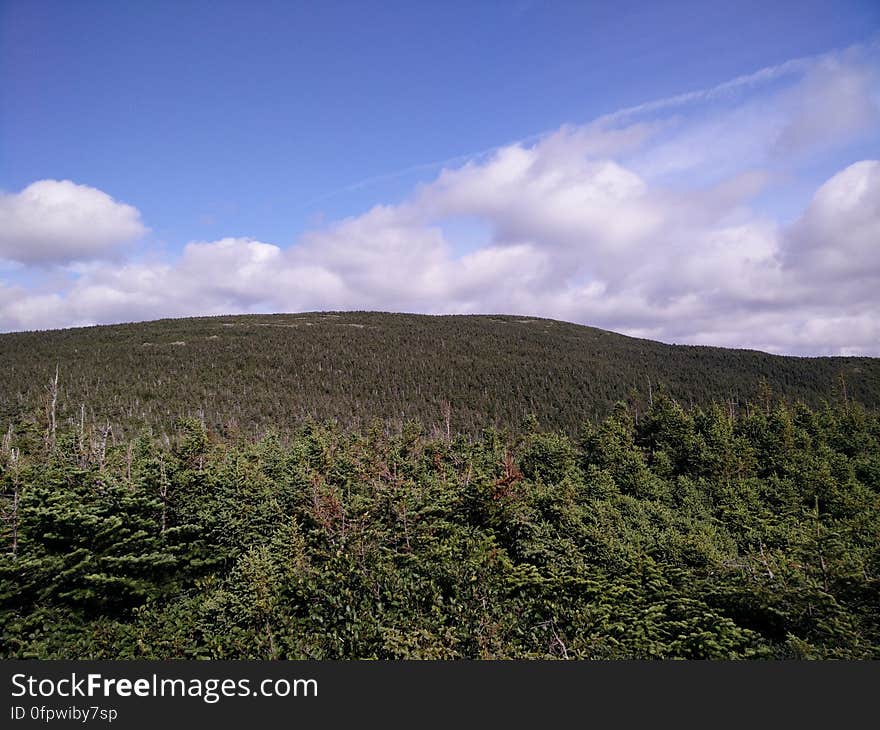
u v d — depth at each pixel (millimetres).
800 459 29953
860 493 24844
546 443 29219
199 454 18031
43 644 10461
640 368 163000
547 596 11625
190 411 85500
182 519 14734
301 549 13430
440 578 12312
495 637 9992
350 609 10992
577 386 139625
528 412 114625
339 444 30141
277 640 10633
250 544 15078
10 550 11609
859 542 18016
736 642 10062
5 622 10750
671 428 34156
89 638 10992
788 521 20422
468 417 110312
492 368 159875
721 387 131875
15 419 42062
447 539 14234
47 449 22656
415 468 22828
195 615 12133
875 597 11406
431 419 103438
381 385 139375
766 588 11914
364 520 14258
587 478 27062
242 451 25672
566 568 12891
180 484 15250
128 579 12211
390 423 79938
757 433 34844
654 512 22359
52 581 11570
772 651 10008
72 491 13266
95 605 12141
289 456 25516
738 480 27625
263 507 16547
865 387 120438
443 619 10695
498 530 15492
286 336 190000
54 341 162625
